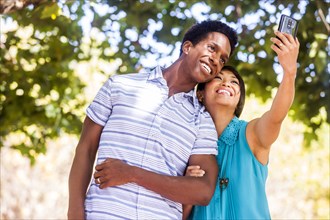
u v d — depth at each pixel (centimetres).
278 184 1692
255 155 450
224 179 447
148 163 418
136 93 434
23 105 885
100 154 425
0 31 855
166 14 789
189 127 431
